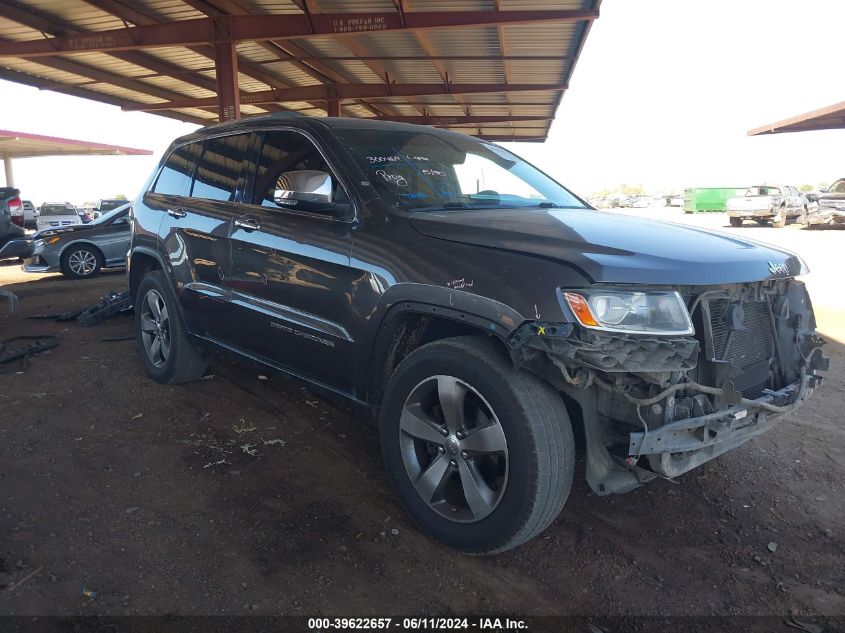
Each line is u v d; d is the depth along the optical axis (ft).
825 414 15.24
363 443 13.05
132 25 36.60
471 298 8.59
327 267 10.67
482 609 8.23
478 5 32.50
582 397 8.39
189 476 11.37
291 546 9.37
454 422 8.96
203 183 14.60
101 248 39.83
